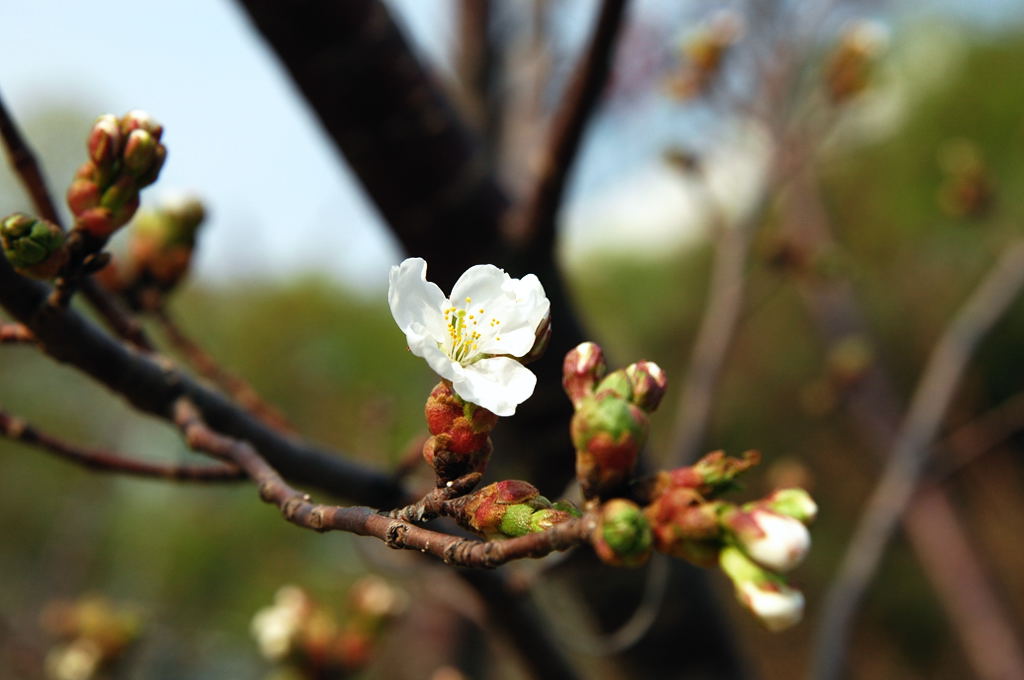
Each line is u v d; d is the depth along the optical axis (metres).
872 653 1.87
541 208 0.50
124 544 1.39
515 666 0.56
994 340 1.69
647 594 0.55
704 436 0.65
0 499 1.53
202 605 1.37
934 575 1.06
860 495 1.91
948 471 0.80
